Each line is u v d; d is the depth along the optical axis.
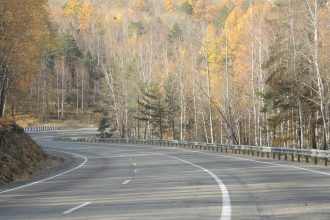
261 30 50.22
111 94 87.19
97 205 12.34
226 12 100.50
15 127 33.38
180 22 124.00
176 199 12.96
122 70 87.44
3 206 12.94
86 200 13.50
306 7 37.00
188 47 91.44
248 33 55.62
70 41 139.38
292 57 39.34
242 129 71.94
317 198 12.33
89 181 19.91
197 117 79.88
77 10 159.12
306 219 9.54
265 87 50.25
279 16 44.06
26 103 118.19
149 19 144.62
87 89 138.12
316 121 43.25
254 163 27.88
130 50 103.56
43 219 10.36
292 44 39.56
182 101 73.94
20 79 32.69
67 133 105.75
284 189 14.46
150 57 89.94
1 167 22.56
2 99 34.53
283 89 42.12
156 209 11.28
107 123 91.19
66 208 11.99
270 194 13.43
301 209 10.72
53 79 134.00
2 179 21.28
